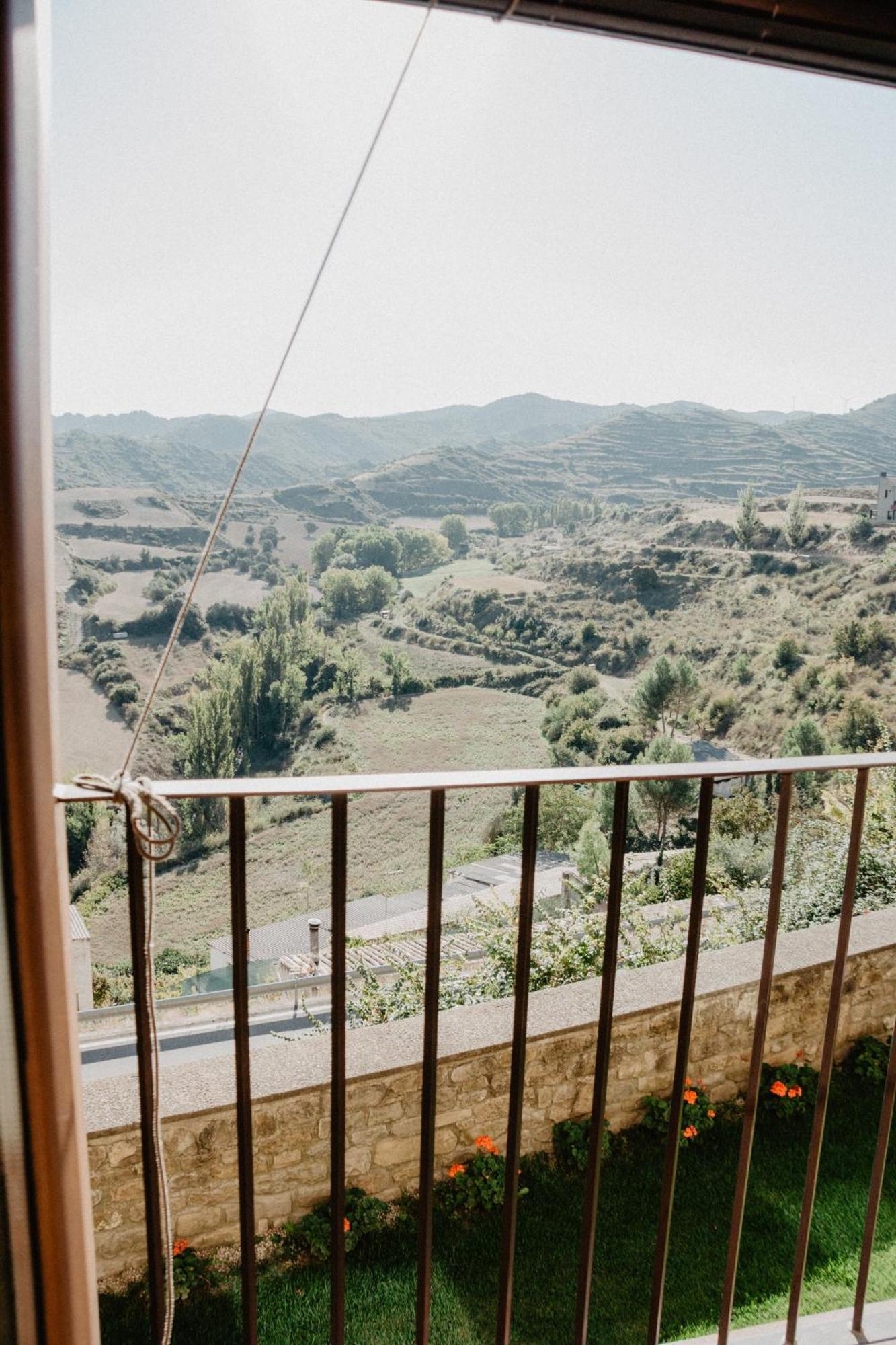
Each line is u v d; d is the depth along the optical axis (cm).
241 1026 118
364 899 2441
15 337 88
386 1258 468
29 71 88
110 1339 427
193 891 2392
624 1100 529
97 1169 438
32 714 94
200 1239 463
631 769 124
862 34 114
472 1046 493
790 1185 477
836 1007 149
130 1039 1085
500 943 609
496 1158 509
